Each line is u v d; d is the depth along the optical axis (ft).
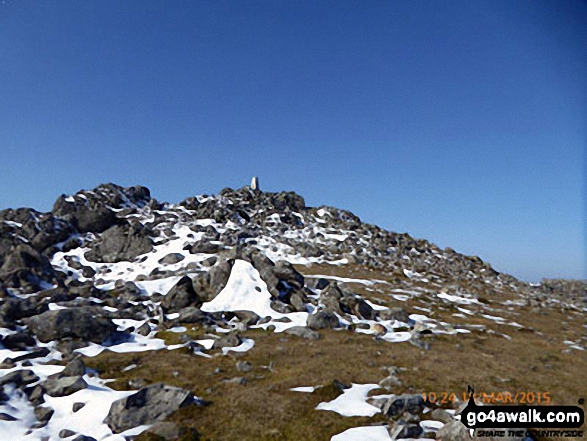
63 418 47.09
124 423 43.86
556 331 104.17
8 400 49.93
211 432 42.55
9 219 159.22
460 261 219.61
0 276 102.37
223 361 66.95
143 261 145.69
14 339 69.56
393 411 47.29
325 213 254.06
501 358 73.15
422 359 69.62
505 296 158.20
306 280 121.19
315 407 48.91
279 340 79.82
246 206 240.12
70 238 161.48
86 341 74.49
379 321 97.66
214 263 136.15
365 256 184.65
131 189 219.61
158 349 73.82
